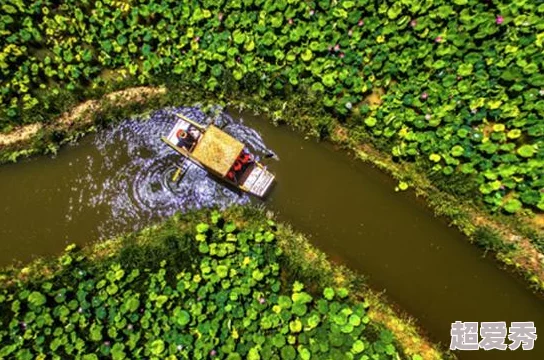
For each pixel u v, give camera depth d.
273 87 10.88
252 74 10.91
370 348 9.04
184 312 9.28
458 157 9.96
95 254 10.58
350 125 10.69
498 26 9.98
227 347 9.00
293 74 10.73
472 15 10.22
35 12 11.69
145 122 11.42
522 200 9.52
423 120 10.05
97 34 11.54
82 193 11.24
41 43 11.69
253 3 11.02
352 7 10.68
